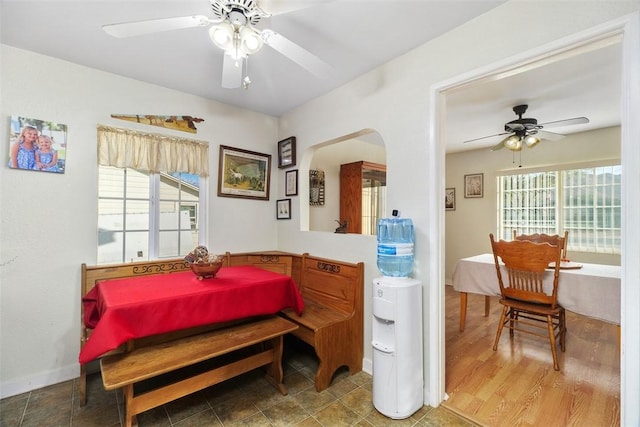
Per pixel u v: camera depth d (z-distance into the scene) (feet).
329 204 13.66
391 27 5.98
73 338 7.28
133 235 8.43
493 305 13.23
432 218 6.36
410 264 6.54
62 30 6.03
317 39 6.36
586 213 13.14
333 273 8.46
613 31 4.31
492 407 6.19
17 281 6.66
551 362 7.97
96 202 7.61
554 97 9.06
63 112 7.16
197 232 9.50
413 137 6.72
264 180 10.83
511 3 5.26
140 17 5.64
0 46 6.47
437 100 6.37
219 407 6.23
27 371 6.74
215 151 9.62
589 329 10.28
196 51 6.81
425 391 6.45
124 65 7.42
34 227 6.84
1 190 6.49
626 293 4.20
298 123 10.19
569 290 7.78
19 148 6.64
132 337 5.30
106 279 7.53
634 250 4.13
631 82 4.15
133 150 8.10
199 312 6.11
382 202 14.42
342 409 6.21
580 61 6.95
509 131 10.25
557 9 4.78
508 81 8.02
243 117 10.30
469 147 15.67
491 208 15.80
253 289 6.89
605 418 5.78
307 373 7.64
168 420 5.81
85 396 6.28
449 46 6.10
